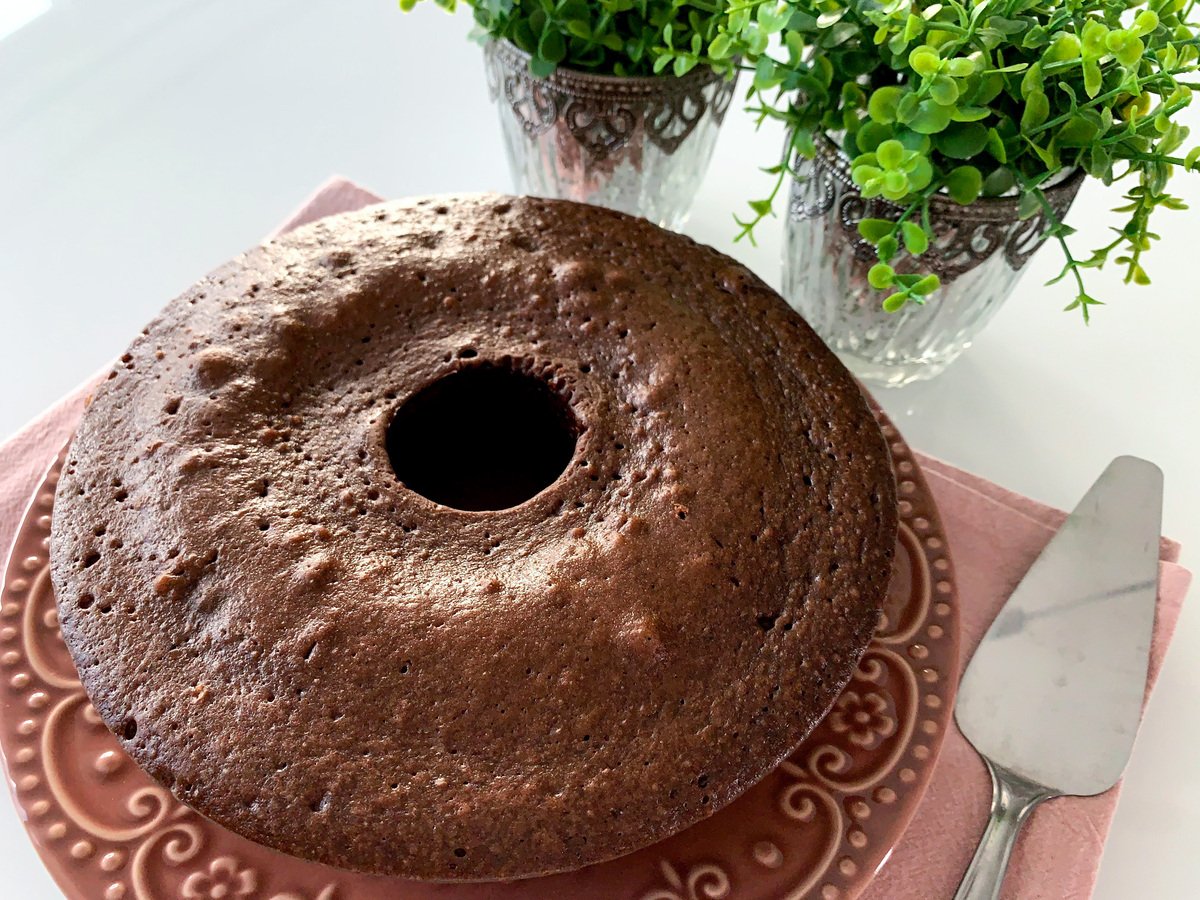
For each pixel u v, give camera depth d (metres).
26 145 0.48
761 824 0.27
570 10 0.33
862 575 0.28
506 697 0.26
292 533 0.27
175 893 0.25
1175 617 0.32
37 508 0.31
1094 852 0.28
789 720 0.26
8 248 0.44
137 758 0.26
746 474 0.29
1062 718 0.30
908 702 0.29
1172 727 0.32
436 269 0.32
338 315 0.31
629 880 0.26
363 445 0.29
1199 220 0.46
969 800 0.29
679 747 0.26
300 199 0.47
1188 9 0.28
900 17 0.27
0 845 0.30
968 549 0.34
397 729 0.25
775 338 0.32
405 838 0.24
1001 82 0.27
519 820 0.25
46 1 0.54
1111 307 0.43
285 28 0.54
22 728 0.27
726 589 0.27
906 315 0.35
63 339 0.42
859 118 0.30
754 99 0.51
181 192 0.47
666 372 0.30
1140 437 0.39
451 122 0.50
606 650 0.26
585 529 0.28
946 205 0.30
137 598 0.27
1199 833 0.31
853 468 0.30
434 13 0.56
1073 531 0.33
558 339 0.31
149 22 0.54
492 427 0.34
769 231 0.45
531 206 0.34
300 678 0.26
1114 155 0.28
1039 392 0.40
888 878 0.28
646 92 0.35
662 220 0.43
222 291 0.32
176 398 0.30
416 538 0.28
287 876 0.26
